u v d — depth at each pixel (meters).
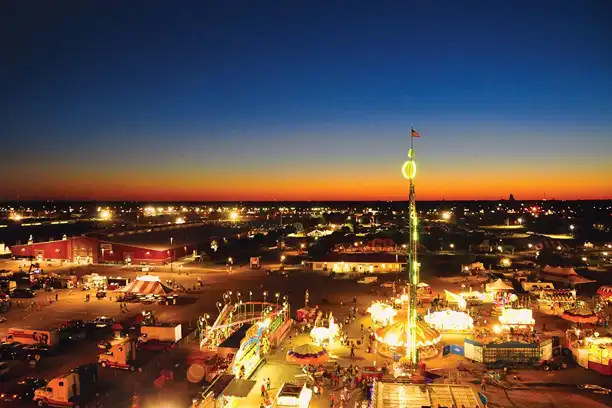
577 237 173.75
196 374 41.34
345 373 44.12
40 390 38.81
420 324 50.97
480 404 26.53
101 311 69.75
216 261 119.81
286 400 34.75
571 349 48.91
